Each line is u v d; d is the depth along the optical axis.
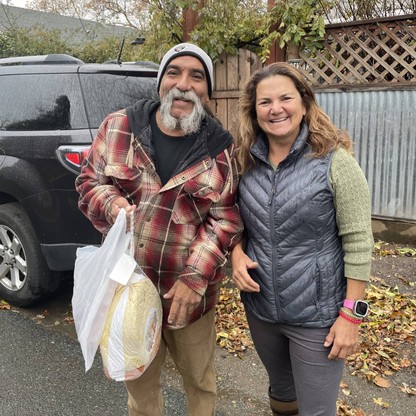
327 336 1.78
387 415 2.57
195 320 2.04
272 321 1.88
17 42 12.39
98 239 3.29
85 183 2.04
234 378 2.93
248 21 5.40
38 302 3.92
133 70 3.63
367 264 1.69
